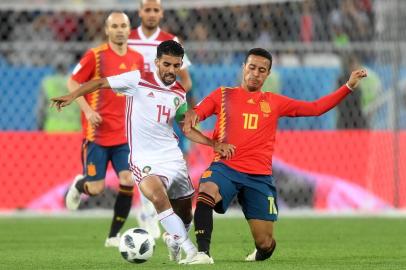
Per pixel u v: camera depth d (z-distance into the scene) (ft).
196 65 152.35
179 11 175.22
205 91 151.12
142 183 83.20
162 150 84.99
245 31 173.99
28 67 149.38
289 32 174.29
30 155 148.46
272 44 159.02
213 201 81.56
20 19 179.11
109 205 153.89
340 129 155.63
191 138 81.46
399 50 157.07
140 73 84.69
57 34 177.37
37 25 178.50
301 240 114.11
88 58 110.11
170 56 82.64
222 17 174.19
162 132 84.99
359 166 154.20
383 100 156.97
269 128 85.15
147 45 114.93
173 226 81.15
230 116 84.74
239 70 151.74
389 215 152.87
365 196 153.99
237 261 86.58
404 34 158.30
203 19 174.19
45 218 147.13
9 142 148.25
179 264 81.00
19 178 148.66
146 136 84.69
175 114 85.40
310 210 152.76
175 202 87.92
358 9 173.17
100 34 173.78
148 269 77.66
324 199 153.17
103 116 110.83
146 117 84.38
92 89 83.25
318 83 154.61
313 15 174.50
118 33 109.70
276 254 95.76
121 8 165.07
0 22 178.50
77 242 112.88
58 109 81.82
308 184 152.76
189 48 155.02
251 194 84.38
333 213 153.17
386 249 102.27
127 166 110.22
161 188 82.17
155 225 114.01
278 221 143.02
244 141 84.17
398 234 122.72
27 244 109.70
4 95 149.07
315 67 154.61
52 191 149.28
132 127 85.20
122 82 83.82
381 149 155.02
